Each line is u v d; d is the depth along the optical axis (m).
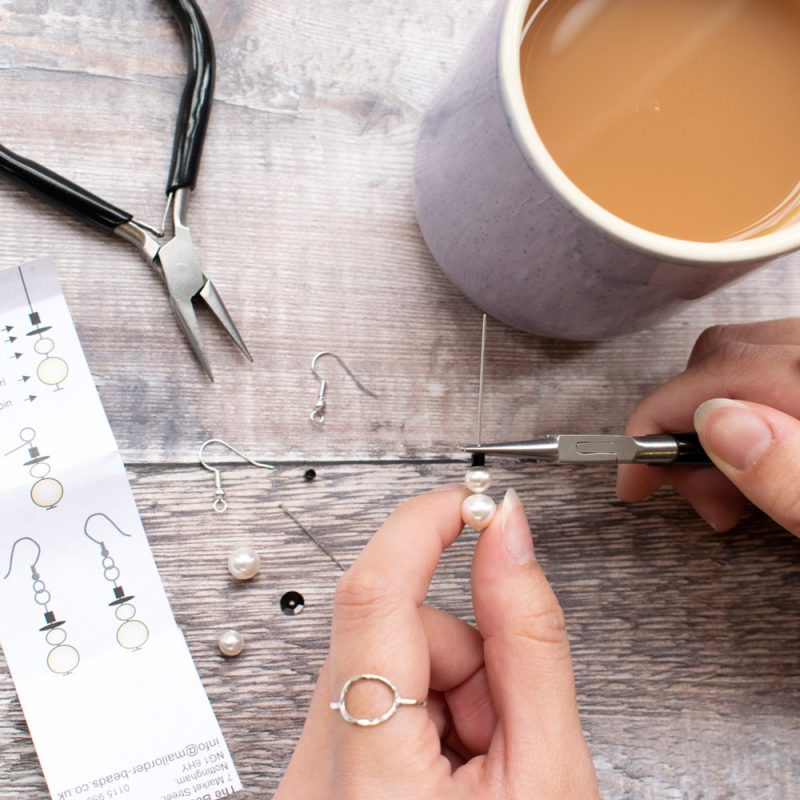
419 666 0.23
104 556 0.29
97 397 0.29
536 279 0.26
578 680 0.30
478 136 0.24
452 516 0.25
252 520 0.29
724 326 0.29
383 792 0.23
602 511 0.30
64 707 0.28
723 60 0.24
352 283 0.30
